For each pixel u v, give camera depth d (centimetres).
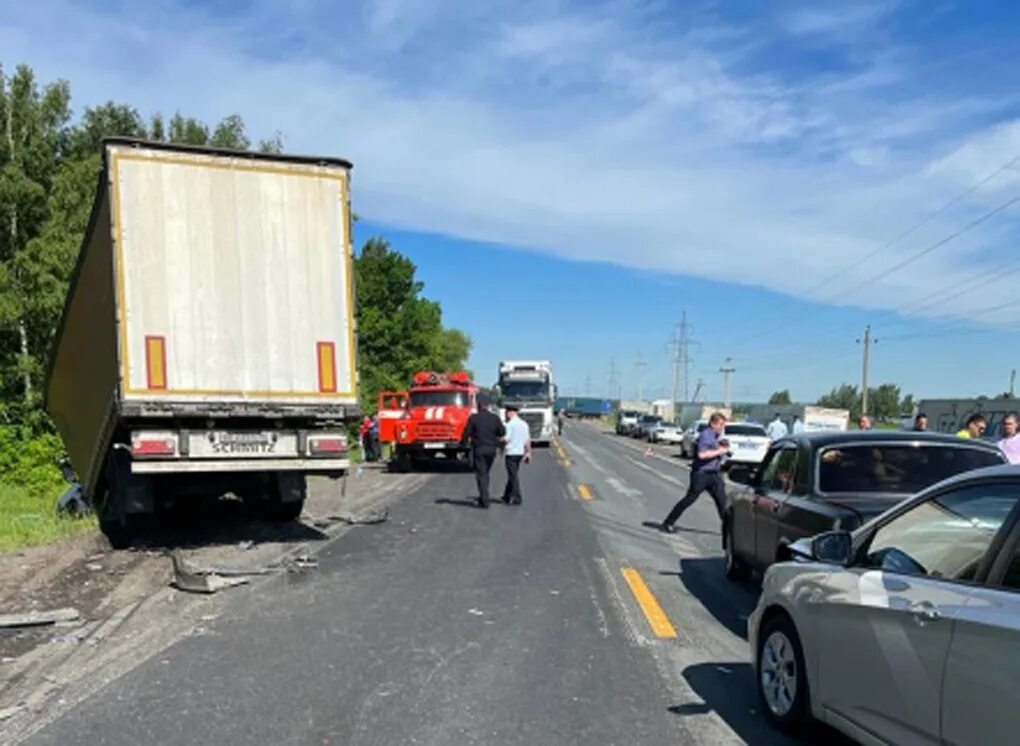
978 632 318
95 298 1040
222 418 986
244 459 996
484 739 457
